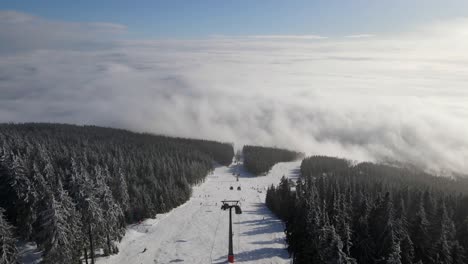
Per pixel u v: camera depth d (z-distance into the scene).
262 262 53.50
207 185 134.00
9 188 54.28
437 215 54.31
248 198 107.75
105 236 53.66
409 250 39.91
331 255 35.12
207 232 68.56
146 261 54.72
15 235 54.81
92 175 71.62
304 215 45.91
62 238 42.00
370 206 54.03
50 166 71.88
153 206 79.00
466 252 46.25
